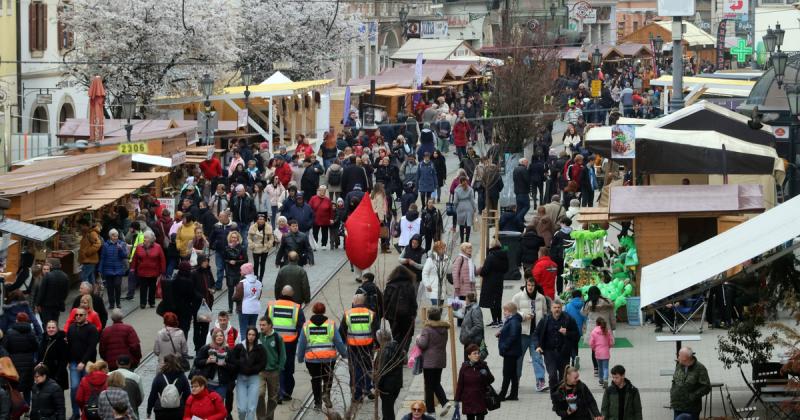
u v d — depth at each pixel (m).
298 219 50.12
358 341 31.20
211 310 40.38
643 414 30.20
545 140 67.56
